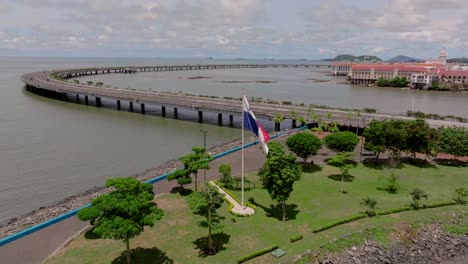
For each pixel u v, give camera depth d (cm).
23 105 12281
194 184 4975
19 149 7081
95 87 15375
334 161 5506
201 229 3694
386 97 17762
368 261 3306
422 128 5900
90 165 6244
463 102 16050
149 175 5522
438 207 4259
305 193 4691
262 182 4944
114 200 2839
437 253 3506
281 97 17162
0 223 4125
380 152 6128
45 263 3067
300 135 5750
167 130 9200
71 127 9212
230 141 8081
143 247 3347
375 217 3969
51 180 5506
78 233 3606
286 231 3666
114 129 9150
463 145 5716
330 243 3422
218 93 18175
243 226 3769
